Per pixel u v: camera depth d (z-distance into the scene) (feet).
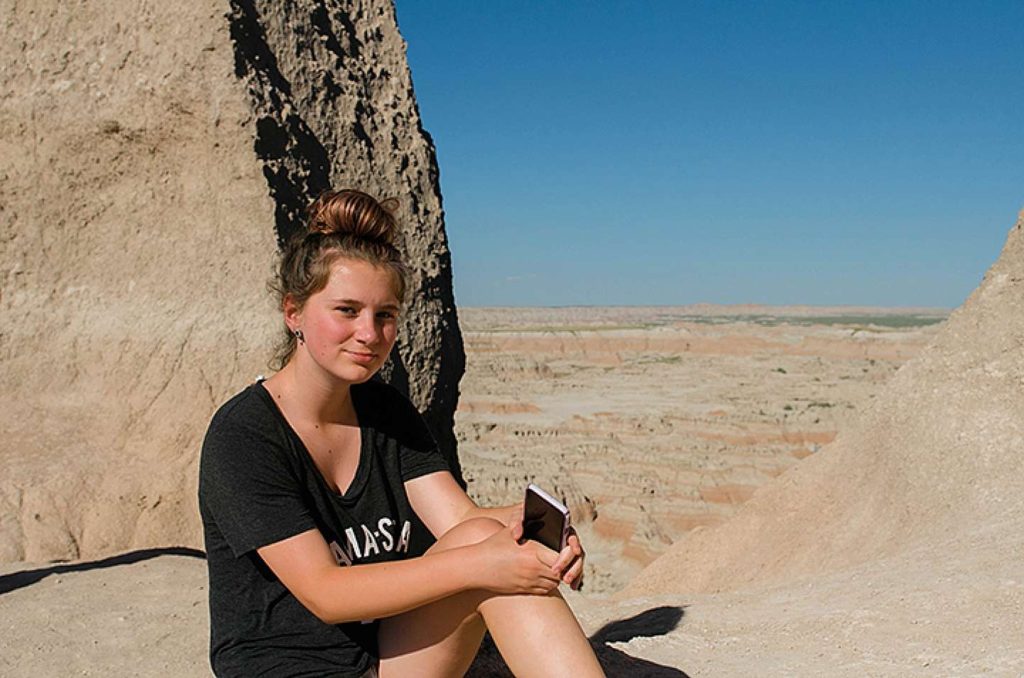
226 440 7.93
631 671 13.50
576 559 7.38
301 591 7.71
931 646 14.82
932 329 301.63
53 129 25.96
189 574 18.17
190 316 24.38
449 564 7.54
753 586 26.40
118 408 24.04
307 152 26.94
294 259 8.19
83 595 16.67
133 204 25.53
